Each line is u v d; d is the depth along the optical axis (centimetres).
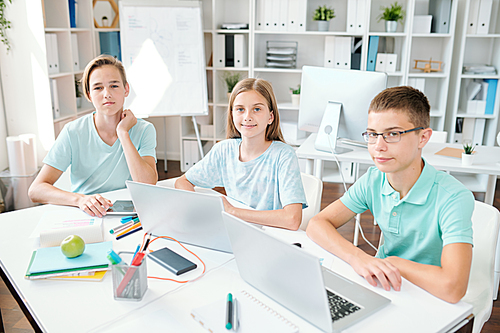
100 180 192
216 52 400
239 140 169
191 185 173
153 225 132
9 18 320
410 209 124
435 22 374
